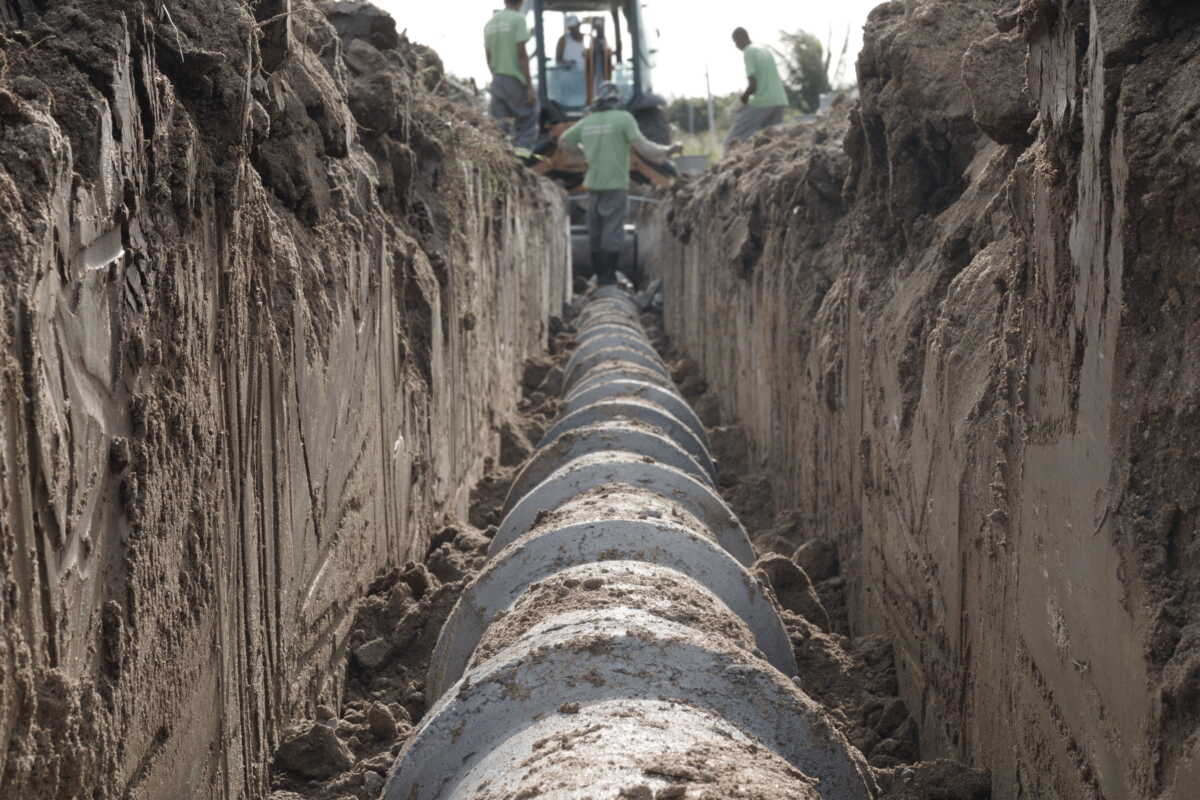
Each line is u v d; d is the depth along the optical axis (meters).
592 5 24.73
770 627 4.68
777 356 9.36
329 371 5.29
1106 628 3.03
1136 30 3.05
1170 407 2.79
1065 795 3.36
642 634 3.65
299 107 5.59
